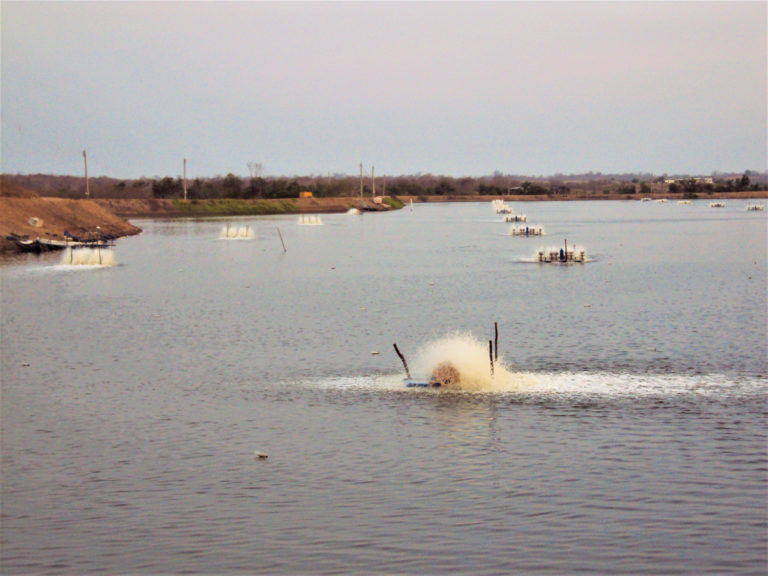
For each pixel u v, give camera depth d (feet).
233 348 121.19
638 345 117.19
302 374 102.73
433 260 264.31
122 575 51.93
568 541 55.21
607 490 63.46
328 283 204.74
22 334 135.74
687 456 70.44
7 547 56.03
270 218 587.27
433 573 51.24
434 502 61.77
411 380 94.68
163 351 120.16
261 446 75.36
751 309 150.82
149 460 72.59
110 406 90.12
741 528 56.85
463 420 81.10
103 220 405.18
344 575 51.16
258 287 197.67
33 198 377.71
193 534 57.31
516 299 169.07
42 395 95.50
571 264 243.81
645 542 54.85
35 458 73.67
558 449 72.54
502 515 59.26
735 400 86.94
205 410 87.51
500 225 488.44
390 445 74.38
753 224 470.39
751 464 68.54
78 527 58.90
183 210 615.57
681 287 186.70
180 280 213.05
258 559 53.47
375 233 418.92
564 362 106.32
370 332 132.57
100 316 154.30
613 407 84.58
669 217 572.10
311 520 59.11
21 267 245.45
